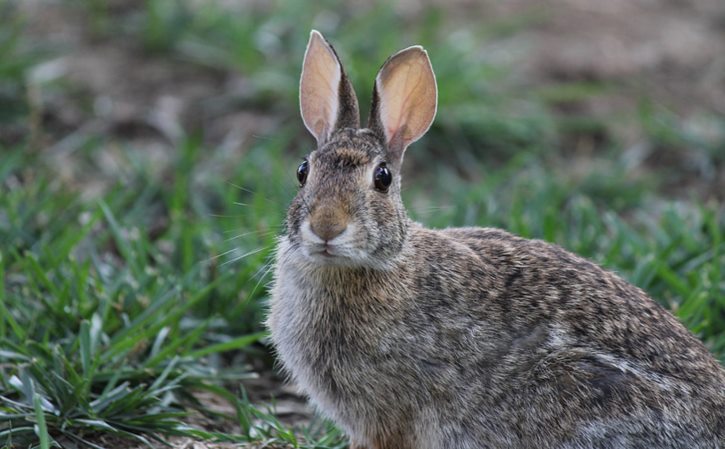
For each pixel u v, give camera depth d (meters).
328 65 10.02
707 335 11.20
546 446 9.04
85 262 11.21
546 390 8.99
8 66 15.76
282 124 15.96
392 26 17.44
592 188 14.56
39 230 12.48
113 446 9.52
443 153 15.72
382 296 9.12
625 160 15.62
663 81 18.17
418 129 9.95
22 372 9.66
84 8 18.31
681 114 17.23
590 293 9.33
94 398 9.96
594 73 18.08
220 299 11.47
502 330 9.16
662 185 15.42
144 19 17.64
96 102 16.16
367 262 8.88
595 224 12.76
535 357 9.09
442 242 9.50
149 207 13.70
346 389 9.25
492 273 9.38
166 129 15.80
